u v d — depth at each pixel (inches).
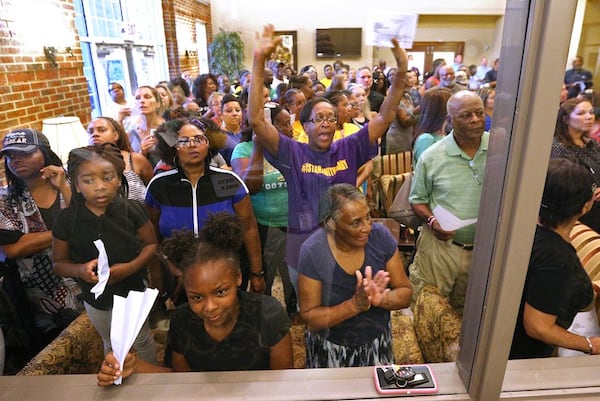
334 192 30.7
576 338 29.0
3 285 33.4
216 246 27.5
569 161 28.4
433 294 34.1
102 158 29.0
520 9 14.7
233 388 22.1
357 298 32.4
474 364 20.5
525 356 29.1
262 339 27.8
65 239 29.7
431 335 34.4
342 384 22.1
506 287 18.0
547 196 28.0
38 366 30.8
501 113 16.6
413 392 21.4
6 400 21.8
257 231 30.6
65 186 29.7
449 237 31.6
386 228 32.9
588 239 32.5
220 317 27.4
